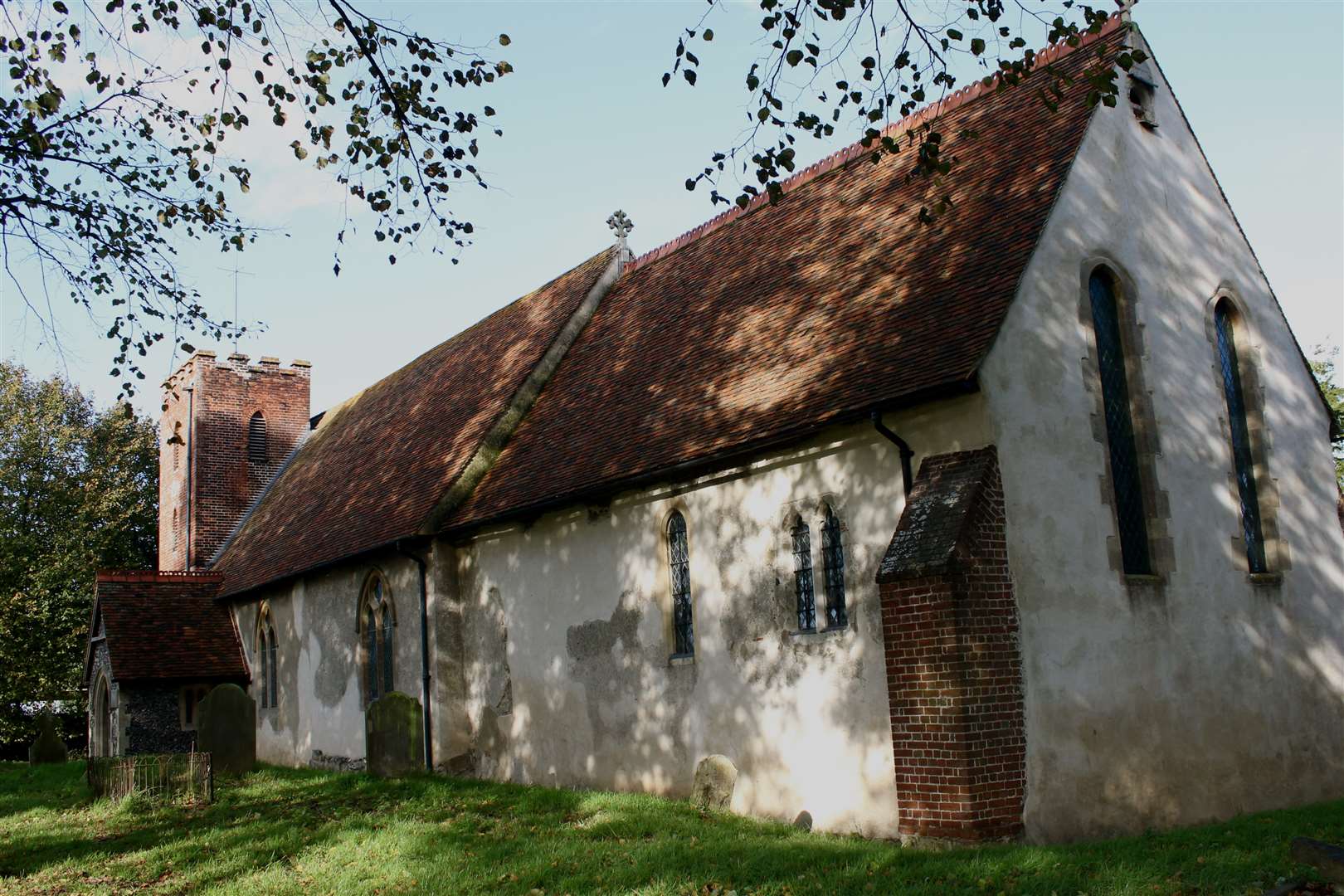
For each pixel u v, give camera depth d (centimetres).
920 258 1406
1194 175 1492
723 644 1396
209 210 1205
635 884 952
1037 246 1242
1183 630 1273
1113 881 853
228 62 1022
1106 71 1062
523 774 1738
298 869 1112
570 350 2148
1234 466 1419
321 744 2291
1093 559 1195
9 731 3625
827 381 1312
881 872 937
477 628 1875
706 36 898
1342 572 1523
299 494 2923
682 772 1446
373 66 1037
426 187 1121
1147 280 1373
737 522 1395
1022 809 1063
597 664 1606
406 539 1894
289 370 3538
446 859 1100
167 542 3525
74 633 3634
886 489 1208
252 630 2698
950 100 1703
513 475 1853
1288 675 1391
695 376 1622
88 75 1055
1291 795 1348
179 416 3481
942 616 1064
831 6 909
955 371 1130
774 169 992
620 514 1590
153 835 1359
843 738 1220
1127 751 1171
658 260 2189
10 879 1134
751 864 993
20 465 3719
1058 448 1195
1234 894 816
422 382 2744
